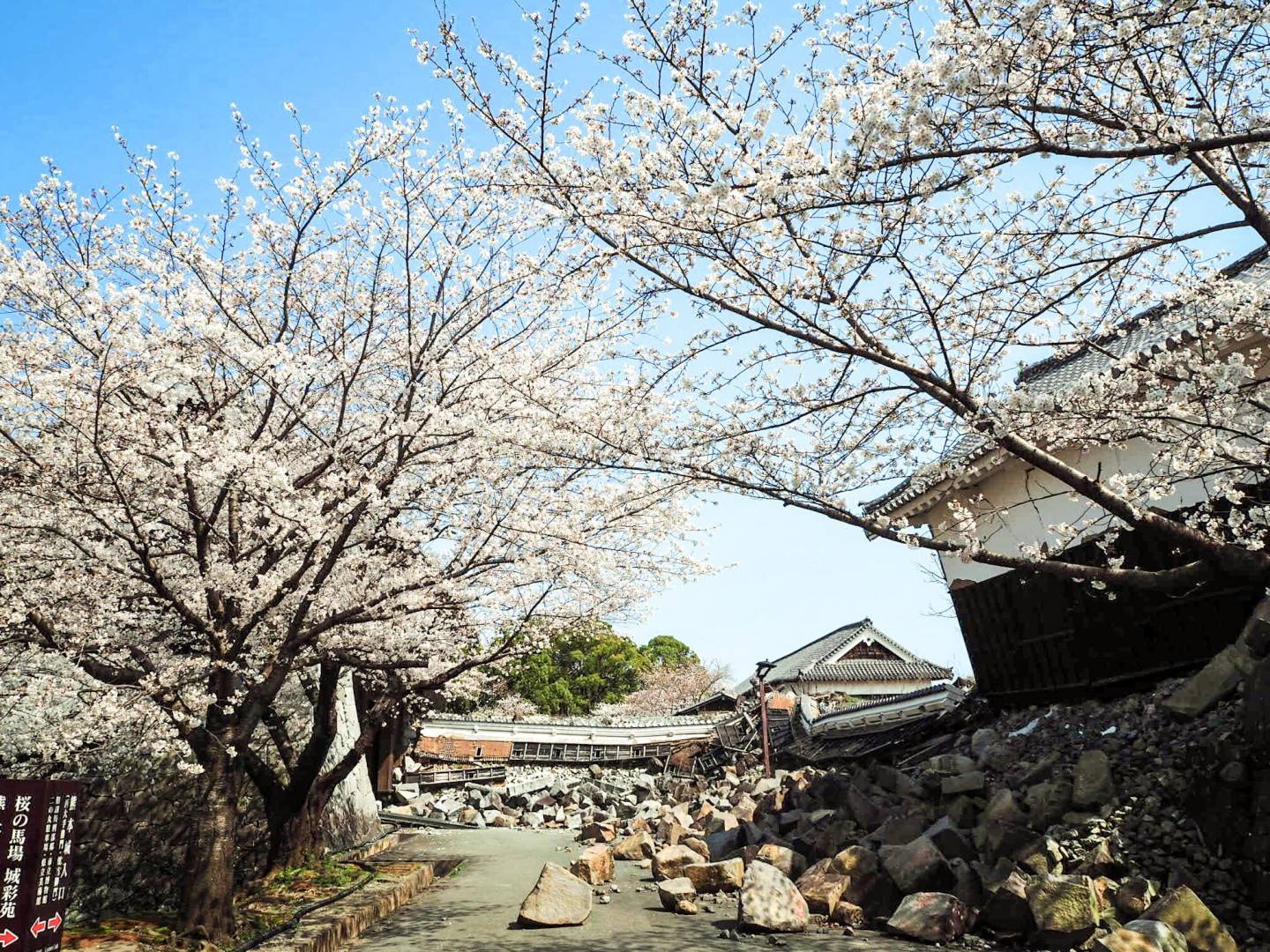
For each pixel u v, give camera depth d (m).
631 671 46.94
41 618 8.45
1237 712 8.64
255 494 8.40
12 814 6.39
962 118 5.57
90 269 8.84
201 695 8.80
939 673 35.00
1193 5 4.90
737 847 12.45
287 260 10.18
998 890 7.75
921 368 7.19
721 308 7.08
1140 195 6.36
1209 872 7.26
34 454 8.36
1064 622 12.88
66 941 8.28
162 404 8.67
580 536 10.73
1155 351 7.12
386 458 9.94
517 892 12.05
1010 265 7.07
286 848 11.98
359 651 12.51
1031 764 10.80
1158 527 6.32
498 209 9.85
